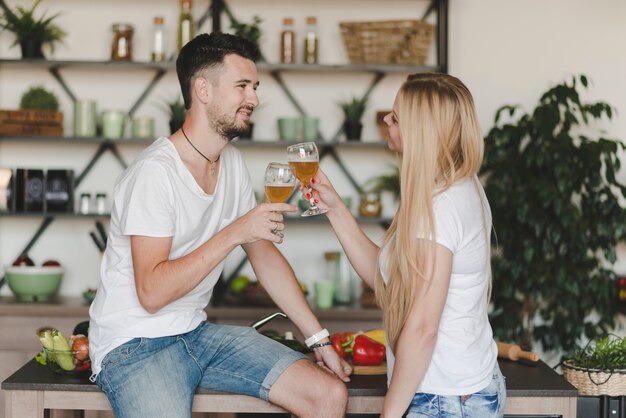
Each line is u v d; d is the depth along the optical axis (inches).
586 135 167.6
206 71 90.8
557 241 146.8
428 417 78.3
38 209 160.2
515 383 90.1
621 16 167.5
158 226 85.8
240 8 167.9
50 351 90.4
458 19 168.2
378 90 169.2
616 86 167.9
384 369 94.9
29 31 159.2
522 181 151.1
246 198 101.1
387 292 81.3
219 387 89.4
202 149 92.7
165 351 88.2
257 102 93.6
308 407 86.2
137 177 87.4
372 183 168.9
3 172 159.8
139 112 168.7
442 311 76.9
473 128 80.0
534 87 167.8
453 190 78.1
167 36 167.0
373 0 167.9
